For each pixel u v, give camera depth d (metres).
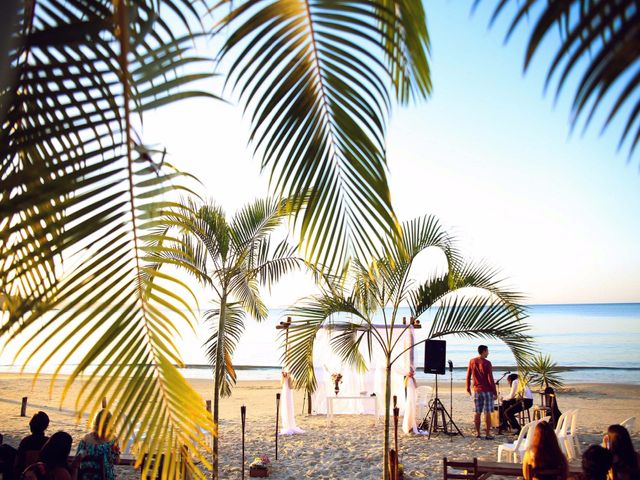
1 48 1.46
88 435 5.26
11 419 13.45
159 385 2.08
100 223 1.83
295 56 1.76
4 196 1.79
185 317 2.04
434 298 7.05
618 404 16.86
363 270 2.12
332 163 1.89
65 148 1.80
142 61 1.74
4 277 1.77
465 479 6.12
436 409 11.41
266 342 59.97
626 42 0.82
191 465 2.16
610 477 4.90
